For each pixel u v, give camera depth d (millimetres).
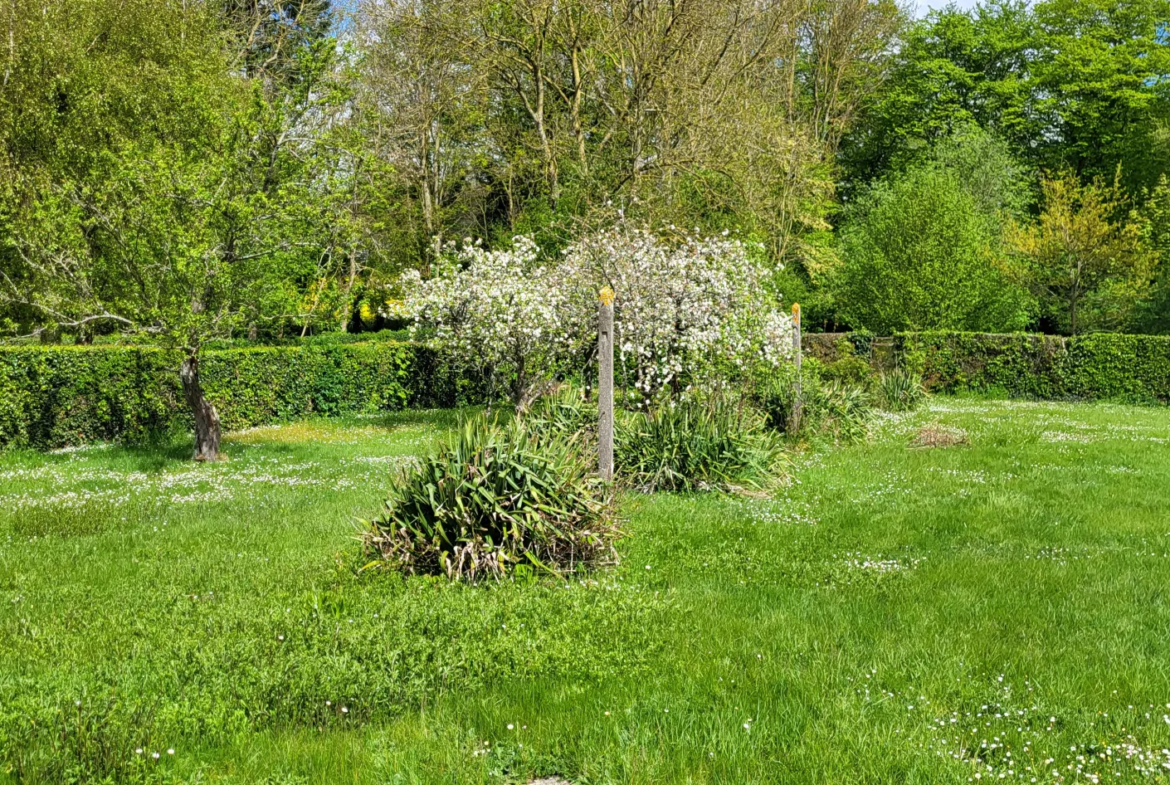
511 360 15789
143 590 6688
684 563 7426
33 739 3992
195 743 4133
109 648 5371
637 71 23938
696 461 10867
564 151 24984
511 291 15242
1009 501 10234
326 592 6457
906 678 4973
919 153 41188
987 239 31953
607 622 5734
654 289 14383
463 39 24703
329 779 3816
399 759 3961
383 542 7125
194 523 9094
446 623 5629
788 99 34031
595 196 23469
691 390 13836
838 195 44250
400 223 33375
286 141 15297
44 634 5645
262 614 5867
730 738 4160
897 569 7320
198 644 5238
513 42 25188
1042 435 16859
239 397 18547
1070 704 4641
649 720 4398
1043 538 8555
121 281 13695
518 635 5488
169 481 11812
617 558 7363
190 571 7234
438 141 32562
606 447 9383
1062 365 26812
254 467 13180
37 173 18188
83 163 17938
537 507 7098
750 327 15273
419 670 4891
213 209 13539
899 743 4121
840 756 3998
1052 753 4102
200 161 14250
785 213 30609
